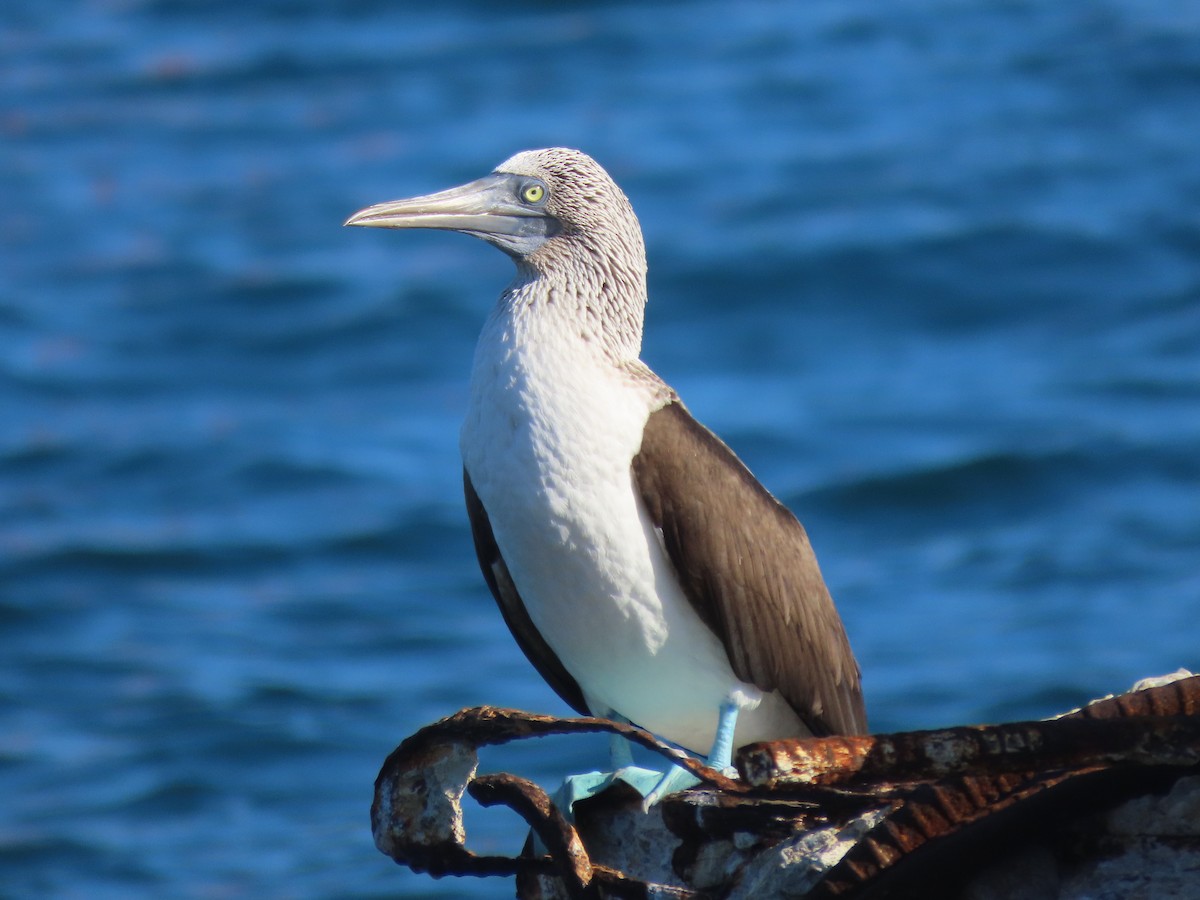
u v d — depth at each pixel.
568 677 8.98
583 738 18.77
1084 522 25.11
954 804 5.68
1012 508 25.86
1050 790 5.70
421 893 16.41
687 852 6.64
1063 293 34.16
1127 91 45.62
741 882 6.35
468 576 25.61
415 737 6.11
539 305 8.33
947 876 5.68
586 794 7.25
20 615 24.89
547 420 7.98
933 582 23.44
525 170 8.65
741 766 5.76
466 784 6.18
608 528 8.05
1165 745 5.51
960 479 26.58
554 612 8.28
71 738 21.05
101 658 23.30
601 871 6.21
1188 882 5.62
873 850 5.69
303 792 19.33
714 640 8.47
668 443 8.21
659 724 8.85
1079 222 36.84
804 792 6.02
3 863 17.89
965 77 47.88
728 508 8.33
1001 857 5.75
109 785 19.81
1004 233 36.31
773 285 35.22
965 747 5.66
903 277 35.31
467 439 8.21
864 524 25.95
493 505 8.12
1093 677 19.73
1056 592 22.62
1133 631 21.11
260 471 29.98
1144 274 34.59
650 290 35.56
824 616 8.86
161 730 20.91
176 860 17.78
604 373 8.18
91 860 17.97
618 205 8.57
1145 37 48.81
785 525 8.72
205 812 18.91
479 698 21.30
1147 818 5.78
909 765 5.71
